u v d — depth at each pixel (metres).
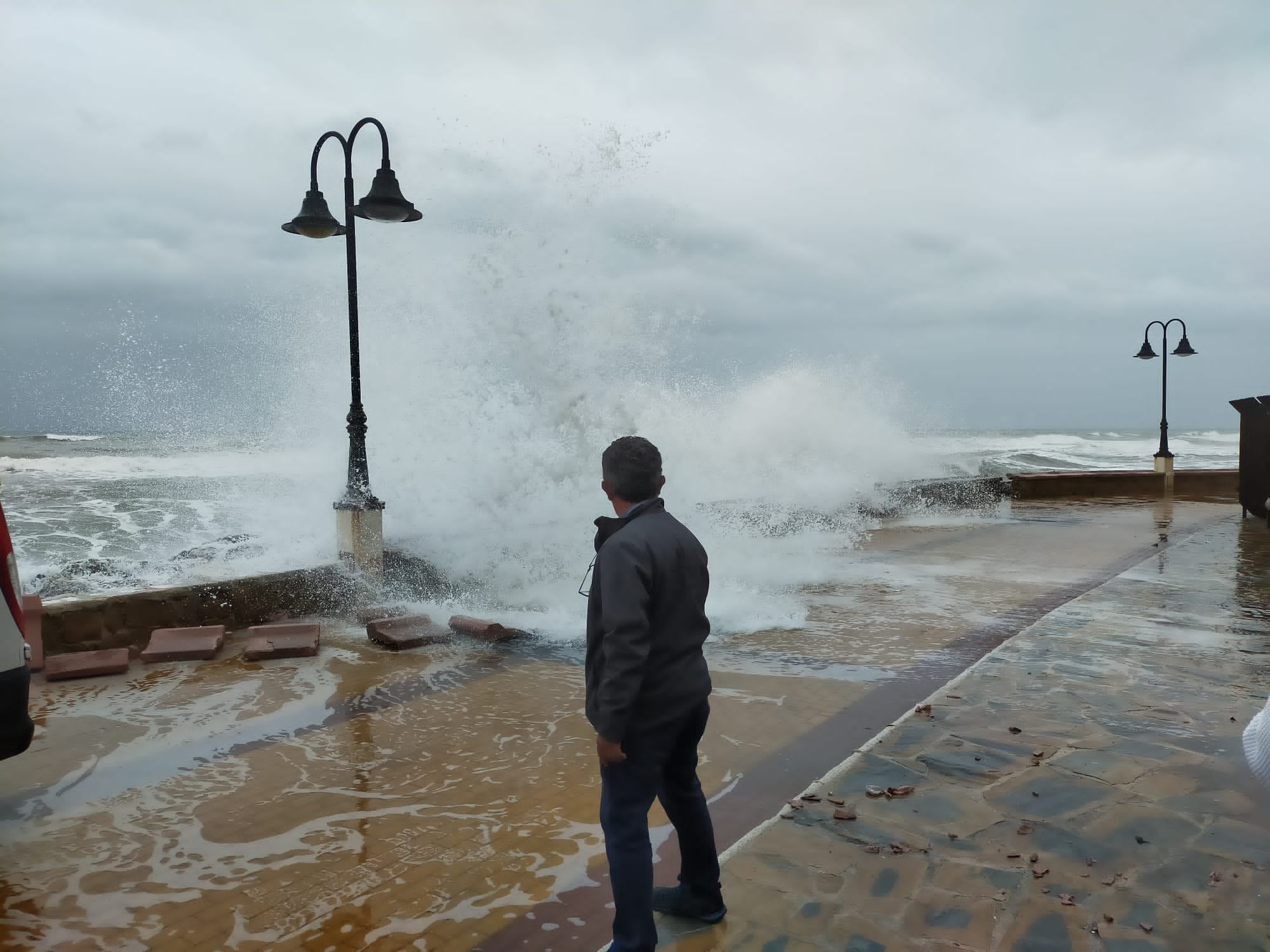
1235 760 3.65
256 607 6.47
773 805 3.33
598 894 2.65
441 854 2.91
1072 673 4.99
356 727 4.22
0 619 2.91
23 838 3.02
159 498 18.27
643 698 2.18
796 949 2.33
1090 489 18.28
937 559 9.83
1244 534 11.78
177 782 3.53
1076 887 2.63
